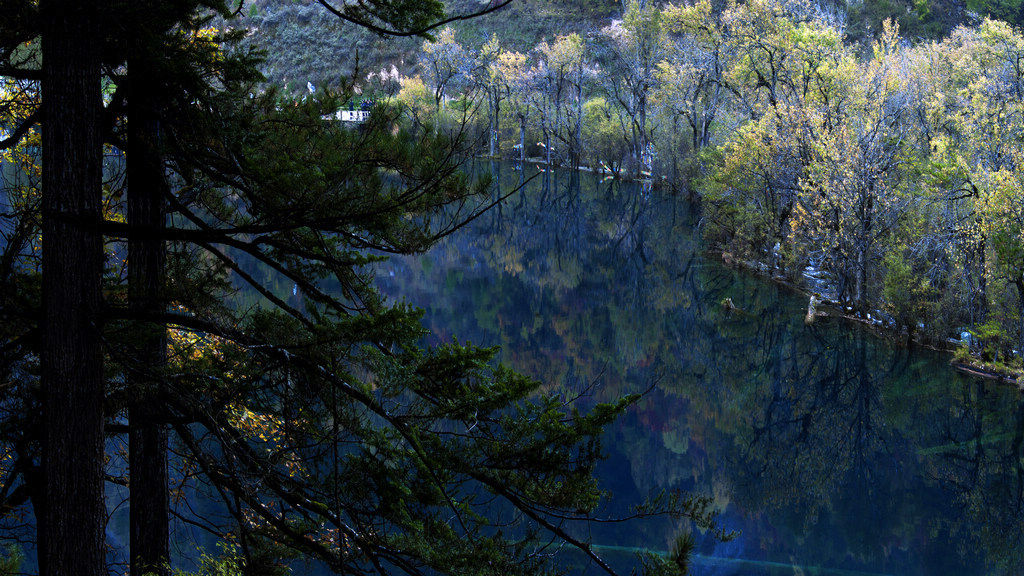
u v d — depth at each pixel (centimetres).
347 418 529
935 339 2947
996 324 2661
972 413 2461
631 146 7412
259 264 3631
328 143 542
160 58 502
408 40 9612
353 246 602
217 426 560
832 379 2795
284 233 617
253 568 647
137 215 609
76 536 479
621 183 7056
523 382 580
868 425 2477
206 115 534
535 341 3306
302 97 583
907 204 3148
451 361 576
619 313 3647
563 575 580
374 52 9762
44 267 474
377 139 552
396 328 539
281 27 10562
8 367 518
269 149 539
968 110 3531
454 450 566
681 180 6269
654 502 598
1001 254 2578
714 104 5678
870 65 3684
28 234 562
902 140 3409
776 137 3769
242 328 562
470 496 634
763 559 1789
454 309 3741
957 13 9306
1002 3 9081
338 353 526
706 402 2688
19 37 498
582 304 3800
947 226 2898
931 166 3012
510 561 557
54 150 466
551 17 10956
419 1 529
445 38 8856
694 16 5750
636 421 2589
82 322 477
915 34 8731
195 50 533
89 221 472
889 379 2739
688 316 3556
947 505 2030
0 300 508
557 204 6172
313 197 512
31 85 610
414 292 4019
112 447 997
